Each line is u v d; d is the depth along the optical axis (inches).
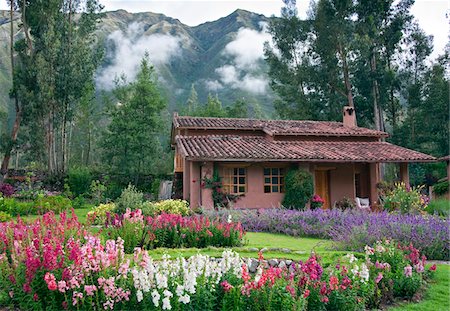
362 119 1366.9
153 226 358.0
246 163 673.6
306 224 462.6
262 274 210.4
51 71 1163.9
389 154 729.6
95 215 502.9
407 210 578.6
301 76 1347.2
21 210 677.9
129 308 197.9
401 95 1395.2
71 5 1279.5
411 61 1389.0
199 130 797.9
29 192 897.5
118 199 539.2
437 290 265.4
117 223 355.6
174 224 368.5
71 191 1047.6
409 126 1432.1
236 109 1966.0
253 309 200.7
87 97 1472.7
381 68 1256.8
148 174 1261.1
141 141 1280.8
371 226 381.4
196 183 653.3
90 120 1907.0
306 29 1353.3
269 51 1428.4
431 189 1010.7
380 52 1304.1
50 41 1151.6
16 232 269.3
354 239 355.6
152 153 1299.2
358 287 229.6
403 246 320.2
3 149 1195.9
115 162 1315.2
